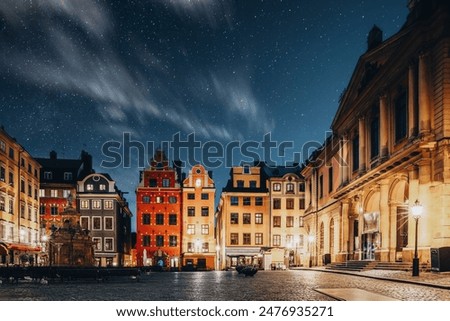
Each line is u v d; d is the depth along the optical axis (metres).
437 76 28.58
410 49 31.47
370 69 42.19
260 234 69.81
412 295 16.02
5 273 28.31
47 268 29.11
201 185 71.06
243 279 29.17
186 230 70.06
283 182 70.69
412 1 36.09
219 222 81.12
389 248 35.09
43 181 70.69
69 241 40.09
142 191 71.31
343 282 23.69
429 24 29.16
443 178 27.48
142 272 45.12
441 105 27.98
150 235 70.38
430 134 28.45
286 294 17.11
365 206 41.44
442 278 22.12
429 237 28.50
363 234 41.47
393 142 35.50
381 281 23.80
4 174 50.62
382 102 37.12
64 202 70.19
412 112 30.89
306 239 66.31
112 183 70.94
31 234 60.81
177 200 71.50
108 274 29.02
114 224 69.94
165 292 19.17
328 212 55.34
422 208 27.19
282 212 70.12
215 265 70.25
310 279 27.45
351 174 47.06
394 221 35.34
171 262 70.00
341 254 47.31
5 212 50.69
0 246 46.34
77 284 26.23
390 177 34.84
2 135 49.56
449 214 27.22
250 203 70.38
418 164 29.86
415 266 24.14
